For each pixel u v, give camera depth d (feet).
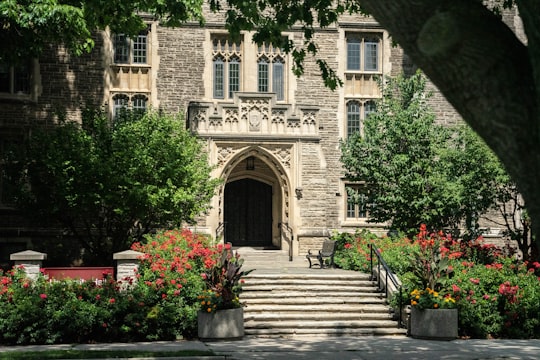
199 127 78.84
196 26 86.48
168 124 73.36
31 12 53.42
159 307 49.67
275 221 87.25
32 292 49.06
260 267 71.15
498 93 12.88
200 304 49.88
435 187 73.10
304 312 54.44
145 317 48.83
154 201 66.54
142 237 74.08
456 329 49.67
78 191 67.51
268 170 87.30
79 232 80.28
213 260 55.36
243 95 79.97
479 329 51.72
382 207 76.38
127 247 72.64
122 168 67.62
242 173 86.84
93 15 39.37
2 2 52.24
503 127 12.94
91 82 83.51
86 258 80.64
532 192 13.04
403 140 76.02
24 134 81.46
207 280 50.31
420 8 13.37
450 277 53.31
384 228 79.61
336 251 75.25
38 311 47.29
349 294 57.77
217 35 87.40
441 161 72.95
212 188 73.51
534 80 12.84
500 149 13.15
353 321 52.95
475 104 13.12
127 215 69.72
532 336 52.60
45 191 70.85
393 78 79.25
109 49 84.33
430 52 13.24
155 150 70.28
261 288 58.08
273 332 51.01
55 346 45.50
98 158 67.46
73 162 67.51
